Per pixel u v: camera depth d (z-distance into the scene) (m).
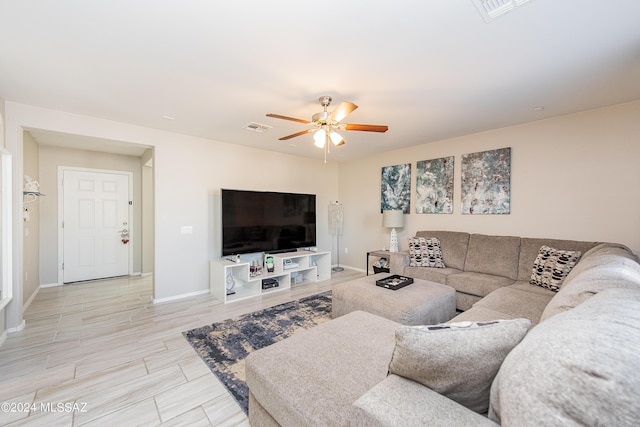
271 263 4.41
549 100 2.78
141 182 5.34
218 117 3.25
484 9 1.52
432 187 4.46
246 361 1.50
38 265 4.27
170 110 3.02
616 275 1.34
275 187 5.04
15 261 2.79
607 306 0.83
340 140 2.89
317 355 1.49
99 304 3.64
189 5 1.50
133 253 5.31
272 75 2.27
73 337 2.69
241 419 1.66
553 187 3.29
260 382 1.36
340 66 2.14
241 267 4.13
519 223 3.56
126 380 2.02
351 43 1.84
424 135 4.04
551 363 0.64
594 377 0.56
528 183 3.48
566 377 0.60
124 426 1.60
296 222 4.96
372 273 5.45
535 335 0.78
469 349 0.87
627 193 2.83
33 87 2.46
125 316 3.23
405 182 4.84
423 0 1.46
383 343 1.62
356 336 1.71
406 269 3.88
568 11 1.53
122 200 5.20
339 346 1.58
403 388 0.94
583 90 2.55
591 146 3.03
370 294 2.69
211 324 3.00
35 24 1.64
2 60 2.04
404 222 4.87
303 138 4.15
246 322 3.05
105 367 2.18
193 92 2.58
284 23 1.64
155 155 3.70
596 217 3.01
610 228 2.93
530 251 3.22
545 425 0.59
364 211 5.62
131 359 2.30
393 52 1.95
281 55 1.99
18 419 1.64
